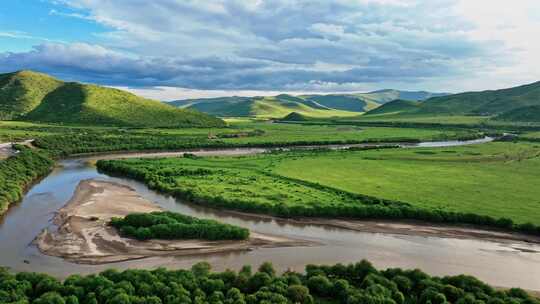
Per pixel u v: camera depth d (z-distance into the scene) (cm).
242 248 9031
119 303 5719
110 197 12850
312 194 12938
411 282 6844
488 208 11612
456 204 11981
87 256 8481
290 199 12256
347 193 13038
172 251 8762
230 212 11675
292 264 8375
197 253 8731
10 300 5828
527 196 12988
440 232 10325
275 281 6644
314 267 7419
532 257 8969
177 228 9350
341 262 8531
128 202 12325
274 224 10819
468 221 10850
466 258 8869
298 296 6247
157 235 9300
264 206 11538
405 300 6550
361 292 6372
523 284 7750
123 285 6244
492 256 8981
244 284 6612
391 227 10612
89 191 13612
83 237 9388
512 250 9331
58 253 8600
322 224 10838
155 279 6512
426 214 11038
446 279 6950
